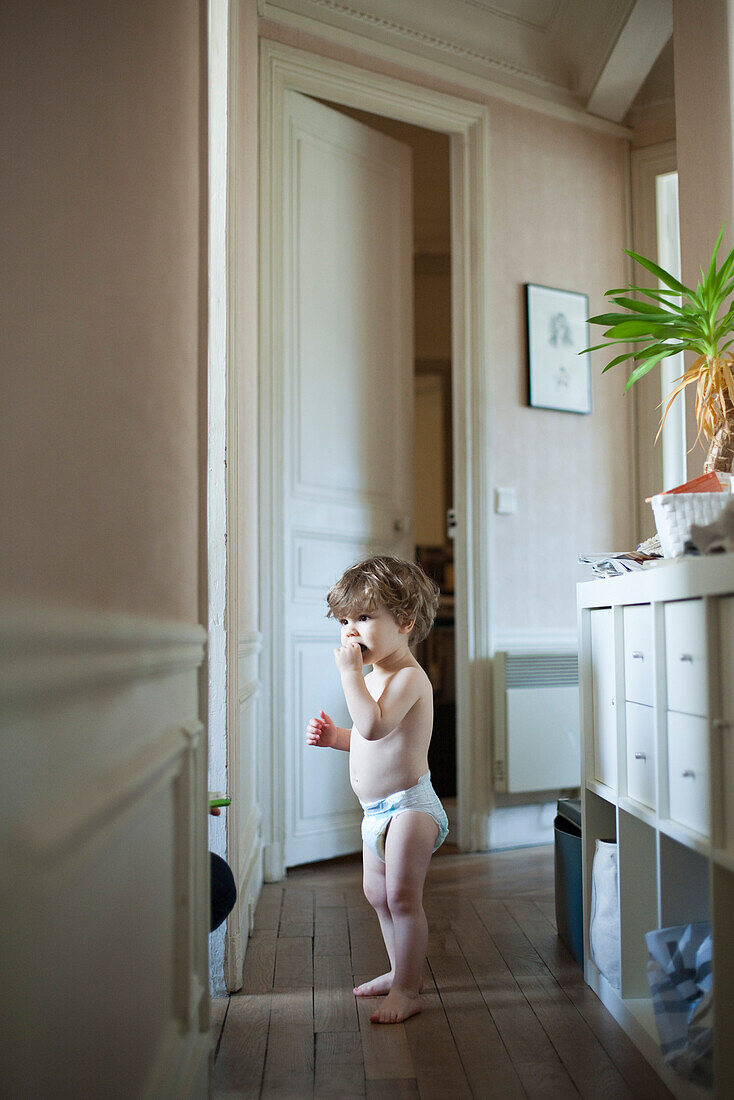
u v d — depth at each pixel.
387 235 3.63
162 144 1.29
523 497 3.60
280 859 3.00
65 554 0.85
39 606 0.77
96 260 0.98
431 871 3.05
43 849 0.71
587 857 2.00
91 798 0.87
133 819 1.03
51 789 0.77
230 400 2.11
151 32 1.25
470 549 3.47
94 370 0.96
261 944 2.28
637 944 1.76
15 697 0.67
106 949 0.93
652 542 1.97
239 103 2.44
